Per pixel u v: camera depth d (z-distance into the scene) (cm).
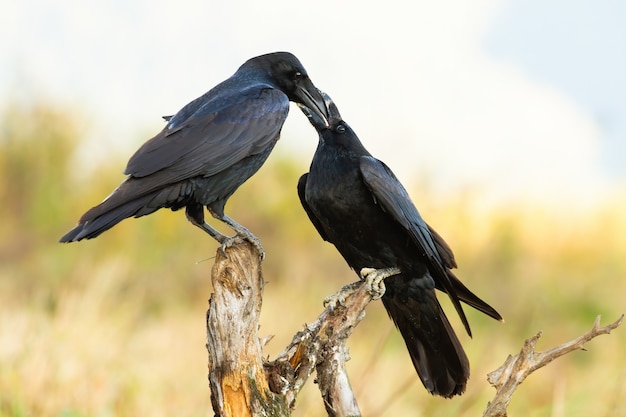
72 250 1886
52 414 1023
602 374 1427
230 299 732
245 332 727
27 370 1064
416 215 909
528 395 1387
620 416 1120
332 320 792
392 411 1165
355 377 1255
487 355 1501
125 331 1395
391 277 927
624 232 2258
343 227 927
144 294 1738
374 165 908
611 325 727
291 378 750
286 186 2106
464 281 1989
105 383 1090
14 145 2183
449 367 917
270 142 941
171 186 873
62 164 2197
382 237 916
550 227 2253
